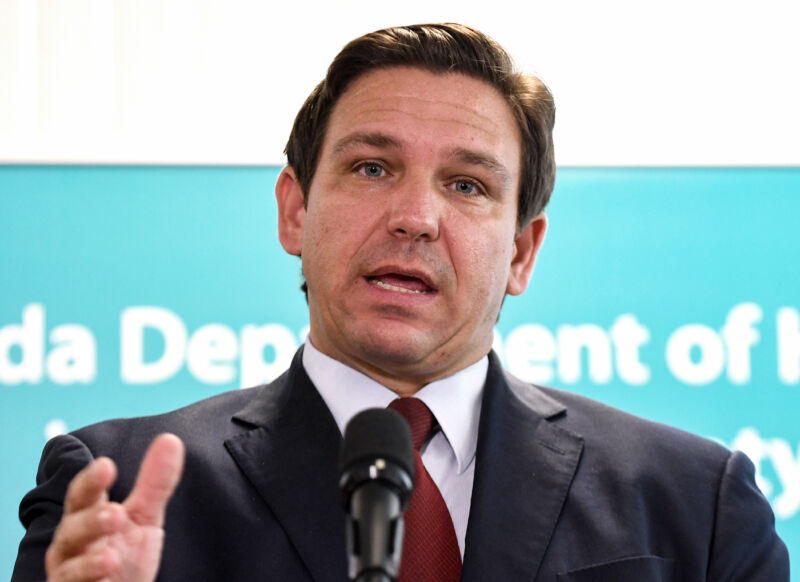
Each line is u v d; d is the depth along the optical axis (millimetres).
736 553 2584
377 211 2598
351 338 2600
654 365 3773
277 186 2994
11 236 3744
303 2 4180
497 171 2691
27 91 4102
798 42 4180
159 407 3713
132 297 3756
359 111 2691
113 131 4109
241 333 3766
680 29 4195
